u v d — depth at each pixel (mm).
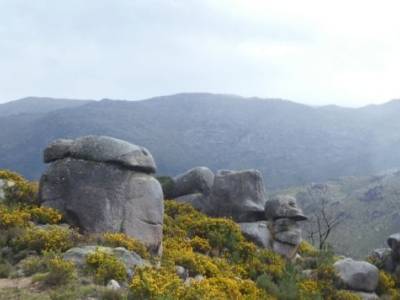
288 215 32375
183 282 18531
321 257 32250
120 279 16656
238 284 21609
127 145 24156
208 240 28141
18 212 22109
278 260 28969
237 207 33781
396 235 34812
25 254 18719
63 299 14281
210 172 38312
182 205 34250
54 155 24672
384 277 31109
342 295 27516
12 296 14453
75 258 17656
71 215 22844
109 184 23094
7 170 26953
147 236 23078
